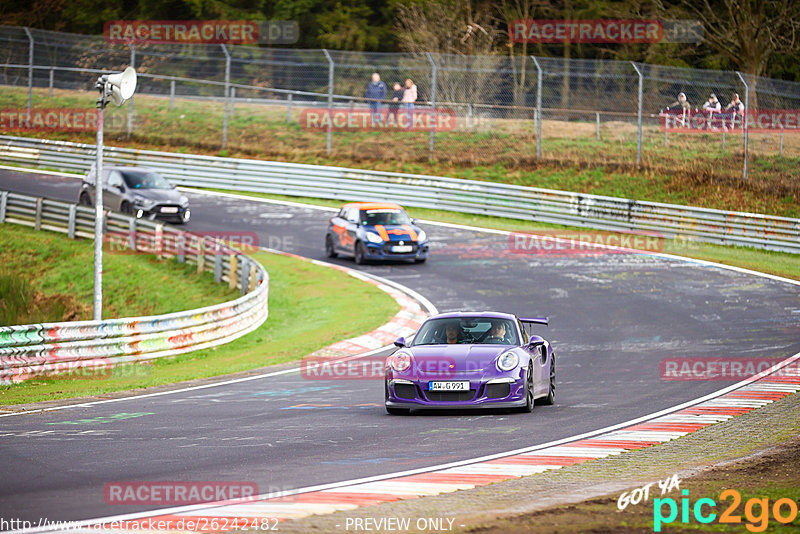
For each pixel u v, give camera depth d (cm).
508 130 16325
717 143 14838
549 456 3459
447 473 3153
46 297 10200
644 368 6094
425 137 16425
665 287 9350
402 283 9738
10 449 3609
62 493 2844
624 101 18700
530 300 8862
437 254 11181
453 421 4291
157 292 10075
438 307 8675
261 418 4419
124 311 9831
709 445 3691
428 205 13762
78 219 11669
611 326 7762
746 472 3088
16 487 2933
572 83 18612
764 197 13012
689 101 15475
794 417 4347
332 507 2648
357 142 16550
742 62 18212
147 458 3422
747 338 7144
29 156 16450
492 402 4381
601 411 4581
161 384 5772
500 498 2755
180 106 18938
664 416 4419
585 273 10050
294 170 14612
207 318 7544
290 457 3441
